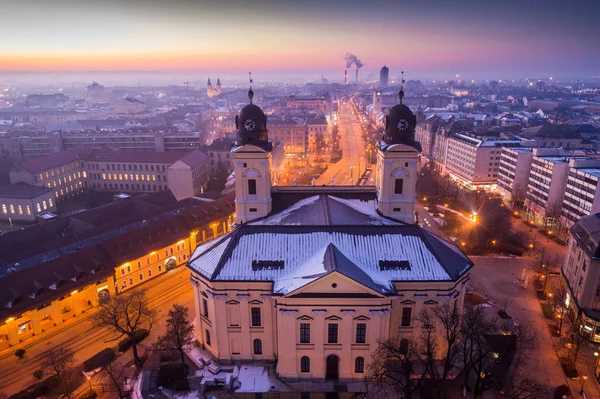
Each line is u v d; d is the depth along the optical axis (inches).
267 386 2839.6
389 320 2829.7
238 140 3508.9
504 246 5083.7
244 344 3026.6
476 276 4426.7
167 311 3863.2
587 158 5772.6
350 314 2726.4
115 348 3361.2
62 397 2856.8
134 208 5787.4
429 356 2561.5
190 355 3161.9
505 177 7150.6
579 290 3506.4
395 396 2753.4
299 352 2847.0
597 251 3314.5
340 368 2869.1
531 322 3607.3
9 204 6378.0
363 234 3070.9
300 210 3523.6
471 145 7701.8
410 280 2834.6
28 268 3624.5
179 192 7298.2
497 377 2915.8
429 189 7052.2
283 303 2716.5
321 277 2625.5
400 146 3368.6
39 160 7253.9
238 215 3575.3
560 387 2792.8
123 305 3230.8
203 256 3139.8
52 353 2910.9
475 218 5644.7
